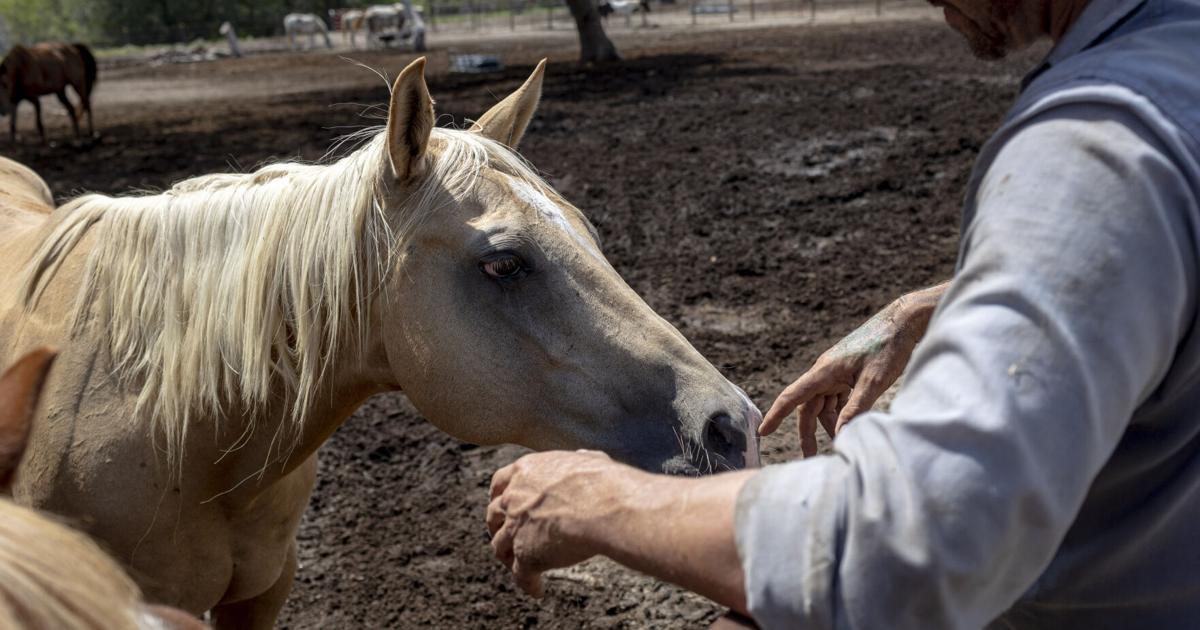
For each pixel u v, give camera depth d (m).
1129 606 1.14
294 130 12.70
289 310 2.02
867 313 5.36
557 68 18.77
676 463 1.87
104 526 2.07
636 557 1.11
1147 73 0.99
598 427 1.92
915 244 6.46
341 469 4.21
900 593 0.92
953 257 6.15
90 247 2.19
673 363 1.92
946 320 0.98
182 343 2.04
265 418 2.09
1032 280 0.93
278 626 3.25
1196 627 1.12
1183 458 1.07
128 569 2.07
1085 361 0.90
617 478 1.18
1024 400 0.90
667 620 3.20
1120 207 0.94
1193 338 0.99
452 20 42.16
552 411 1.95
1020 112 1.05
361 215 1.98
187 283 2.05
